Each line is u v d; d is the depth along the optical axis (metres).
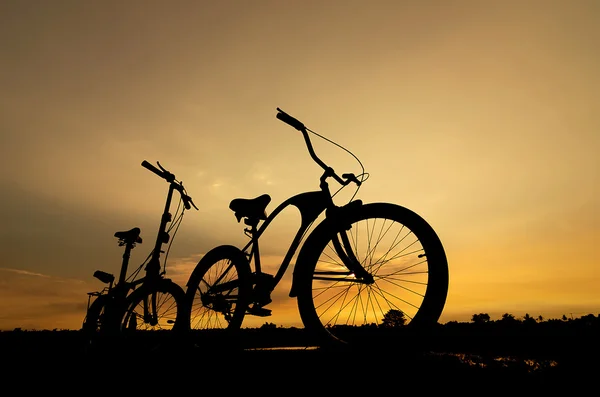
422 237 2.39
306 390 1.95
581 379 1.79
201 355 2.31
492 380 1.84
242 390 2.04
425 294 2.30
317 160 2.92
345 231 2.68
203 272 3.66
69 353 2.73
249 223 3.32
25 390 2.24
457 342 2.61
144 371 2.30
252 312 3.09
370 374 1.96
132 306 4.16
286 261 2.95
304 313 2.53
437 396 1.81
